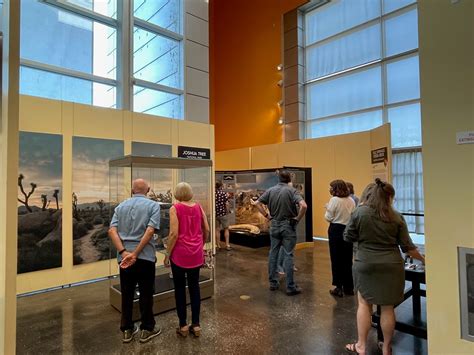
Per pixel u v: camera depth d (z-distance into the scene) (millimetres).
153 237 2840
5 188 1584
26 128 4035
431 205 1986
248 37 11961
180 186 2949
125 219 2779
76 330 2971
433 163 1979
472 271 1826
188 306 3545
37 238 4098
